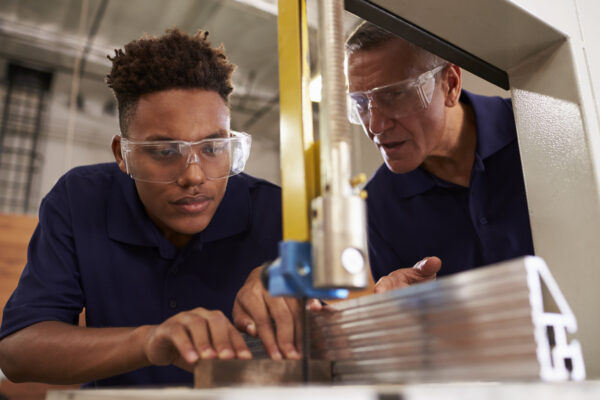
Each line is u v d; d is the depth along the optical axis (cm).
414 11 81
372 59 112
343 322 67
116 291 112
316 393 34
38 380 92
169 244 114
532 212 88
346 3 80
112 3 483
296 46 62
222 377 61
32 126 587
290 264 54
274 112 668
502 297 46
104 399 50
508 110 141
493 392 37
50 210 114
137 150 96
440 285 52
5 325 98
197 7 484
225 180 104
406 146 121
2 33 526
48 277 105
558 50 87
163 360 73
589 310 78
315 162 58
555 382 39
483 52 91
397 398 35
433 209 143
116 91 104
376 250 154
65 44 546
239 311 84
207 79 98
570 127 84
